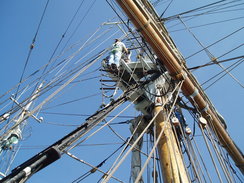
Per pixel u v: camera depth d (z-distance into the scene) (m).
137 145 8.06
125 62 8.38
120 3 6.09
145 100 7.78
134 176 7.29
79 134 4.25
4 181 2.80
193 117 8.27
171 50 7.17
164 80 8.20
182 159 5.96
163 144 5.99
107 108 5.52
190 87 7.61
